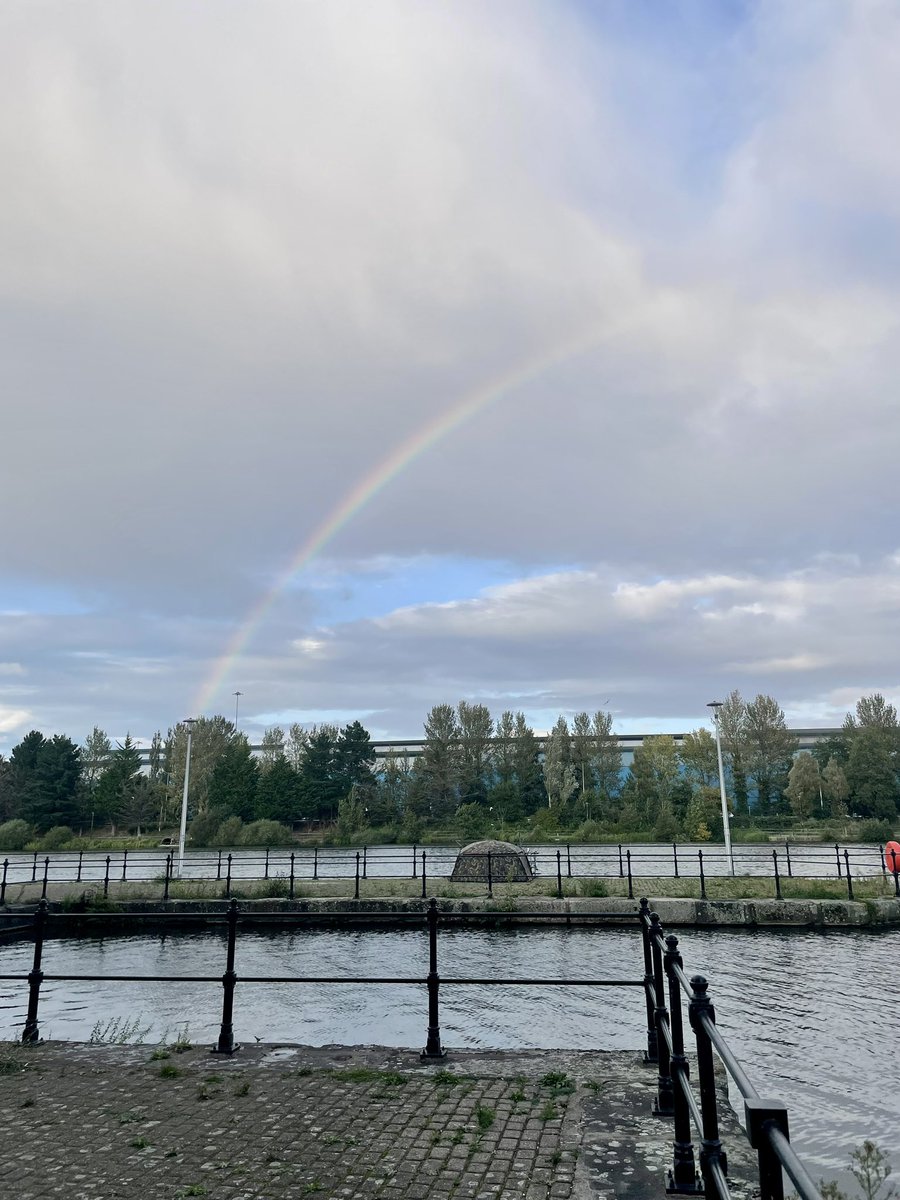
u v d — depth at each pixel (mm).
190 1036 11344
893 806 70562
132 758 79375
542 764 81125
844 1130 8062
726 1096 6160
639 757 77062
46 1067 6715
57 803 74188
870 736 73375
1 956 18141
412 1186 4441
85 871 38938
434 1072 6488
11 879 36719
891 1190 6258
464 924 20672
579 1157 4801
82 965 16891
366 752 83312
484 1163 4727
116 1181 4523
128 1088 6145
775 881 22250
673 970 4773
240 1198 4309
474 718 83312
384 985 14664
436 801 77875
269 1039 11195
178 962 17016
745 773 75688
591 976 14992
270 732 92938
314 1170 4648
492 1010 12805
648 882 23016
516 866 27094
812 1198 1723
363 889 23016
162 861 41156
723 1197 3295
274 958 17188
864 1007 12648
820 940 18391
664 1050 5617
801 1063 10070
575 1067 6594
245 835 59219
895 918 20031
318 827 75438
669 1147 4941
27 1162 4785
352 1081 6250
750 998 13258
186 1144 5039
